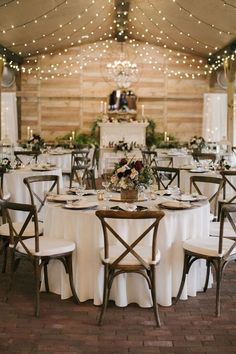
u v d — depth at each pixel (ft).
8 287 14.07
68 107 47.55
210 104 46.47
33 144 35.47
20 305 12.76
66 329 11.35
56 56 46.98
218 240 12.92
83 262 12.79
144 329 11.38
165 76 47.01
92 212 12.69
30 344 10.59
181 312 12.37
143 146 41.37
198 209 13.21
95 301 12.71
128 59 46.91
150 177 14.28
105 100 47.26
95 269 12.63
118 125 43.06
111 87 47.19
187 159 32.22
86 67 47.01
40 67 47.06
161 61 46.88
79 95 47.24
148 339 10.88
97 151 39.24
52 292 13.65
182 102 47.26
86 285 12.92
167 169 20.63
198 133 47.34
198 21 32.58
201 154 27.76
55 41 41.81
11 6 27.32
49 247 12.33
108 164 38.06
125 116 47.14
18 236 12.37
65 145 40.24
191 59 46.75
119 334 11.12
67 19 34.14
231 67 37.86
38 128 47.65
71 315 12.13
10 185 21.04
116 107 46.75
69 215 12.87
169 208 12.94
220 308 12.62
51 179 17.10
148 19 37.06
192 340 10.85
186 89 47.03
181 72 46.98
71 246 12.58
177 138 47.50
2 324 11.60
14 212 20.44
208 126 46.57
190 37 38.75
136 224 12.49
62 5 29.94
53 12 30.99
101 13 35.50
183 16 32.48
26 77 47.19
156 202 14.08
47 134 47.60
